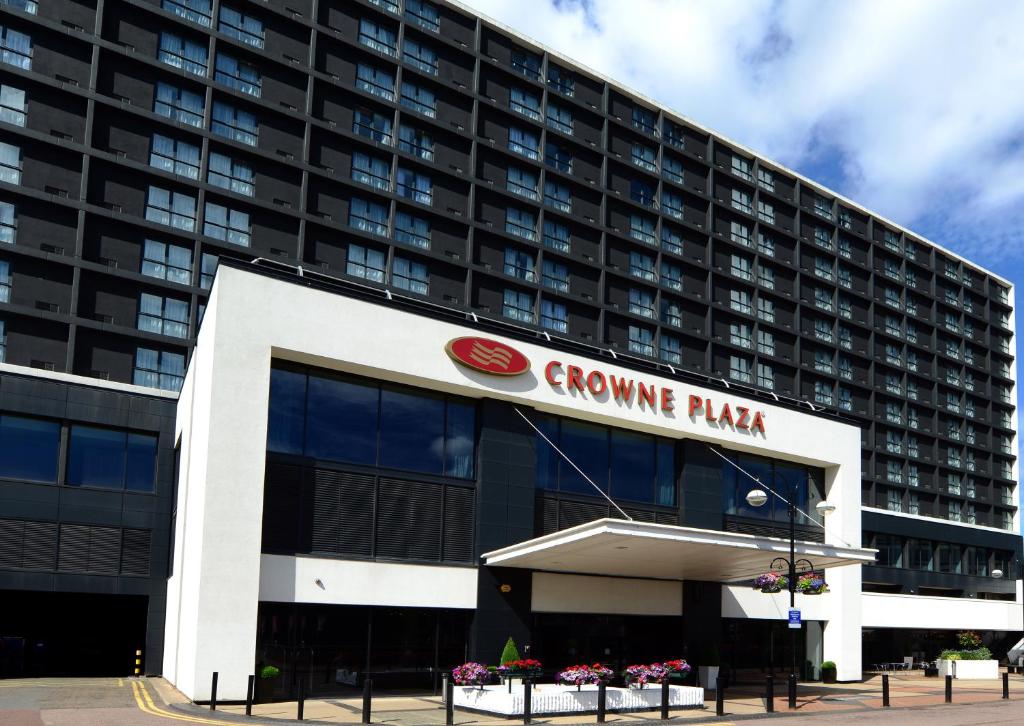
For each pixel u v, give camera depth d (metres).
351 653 27.44
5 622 39.69
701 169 70.38
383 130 53.56
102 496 34.38
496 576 30.58
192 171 46.16
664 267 66.00
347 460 28.56
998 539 69.19
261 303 27.02
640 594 34.62
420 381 30.00
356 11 53.78
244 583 25.38
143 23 45.94
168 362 44.06
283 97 49.81
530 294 58.03
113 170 43.81
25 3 43.03
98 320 42.47
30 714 21.48
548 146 61.44
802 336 73.94
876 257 83.75
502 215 57.56
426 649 28.91
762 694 32.69
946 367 88.25
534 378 32.44
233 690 24.67
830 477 43.12
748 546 27.72
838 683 40.50
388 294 44.91
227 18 48.94
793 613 28.42
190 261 45.44
